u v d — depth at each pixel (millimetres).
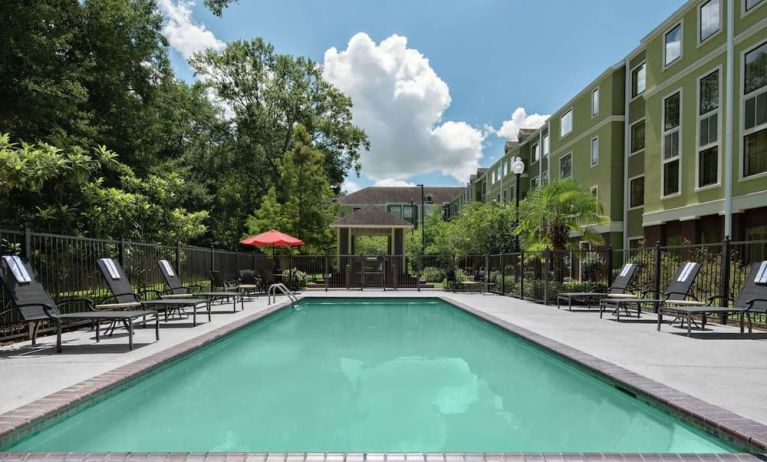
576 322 8539
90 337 6645
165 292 10188
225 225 32375
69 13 16250
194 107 31703
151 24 21484
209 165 32125
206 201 30234
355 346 7297
